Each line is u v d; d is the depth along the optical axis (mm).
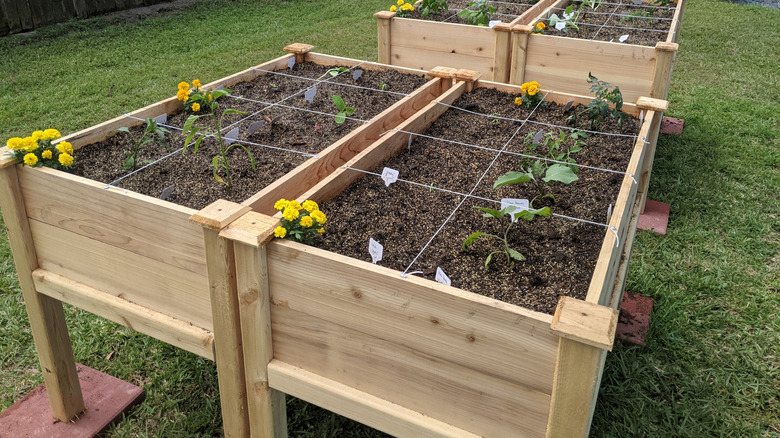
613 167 2719
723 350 2934
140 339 2945
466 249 2070
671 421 2541
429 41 4289
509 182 2135
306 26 8391
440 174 2629
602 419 2527
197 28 8078
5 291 3223
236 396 2023
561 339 1372
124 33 7684
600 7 5633
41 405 2572
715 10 9773
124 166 2477
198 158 2643
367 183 2498
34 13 7590
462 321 1521
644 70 3695
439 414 1697
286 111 3211
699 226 3934
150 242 1938
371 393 1788
